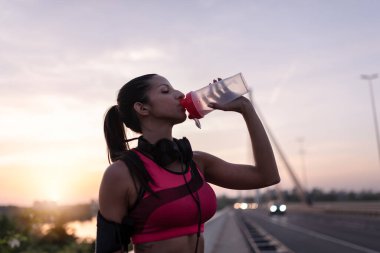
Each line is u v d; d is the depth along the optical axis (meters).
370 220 33.59
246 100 1.66
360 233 21.61
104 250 1.39
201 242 1.47
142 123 1.59
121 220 1.40
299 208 73.06
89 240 14.72
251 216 52.81
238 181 1.70
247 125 1.67
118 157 1.58
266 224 33.75
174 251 1.38
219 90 1.58
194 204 1.42
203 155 1.73
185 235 1.41
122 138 1.68
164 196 1.39
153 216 1.37
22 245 7.47
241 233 19.03
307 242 17.89
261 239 18.92
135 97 1.56
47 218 8.32
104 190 1.41
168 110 1.54
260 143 1.67
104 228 1.40
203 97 1.54
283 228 28.14
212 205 1.50
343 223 31.58
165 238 1.38
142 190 1.38
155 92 1.55
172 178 1.43
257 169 1.70
